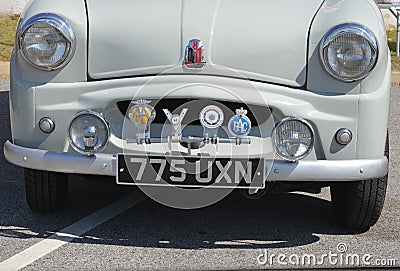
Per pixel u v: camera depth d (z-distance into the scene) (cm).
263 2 372
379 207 385
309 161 351
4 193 449
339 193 394
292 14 364
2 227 393
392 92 800
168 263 353
